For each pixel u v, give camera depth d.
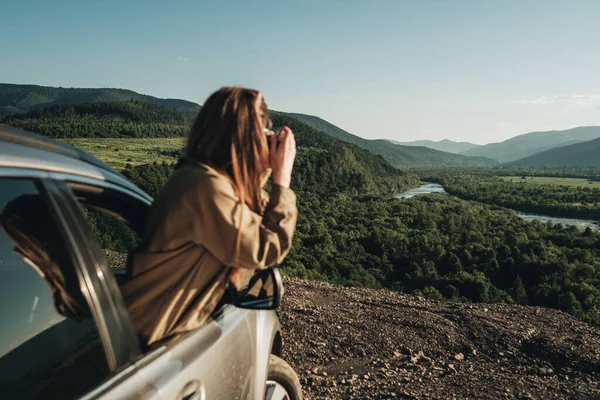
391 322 6.33
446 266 70.31
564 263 66.25
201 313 1.38
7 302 0.90
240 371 1.59
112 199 1.31
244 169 1.38
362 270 63.19
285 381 2.19
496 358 5.62
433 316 6.73
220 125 1.39
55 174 1.05
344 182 166.38
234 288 1.51
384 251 73.81
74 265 1.01
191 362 1.29
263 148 1.43
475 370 5.14
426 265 66.25
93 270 1.06
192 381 1.26
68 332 0.97
